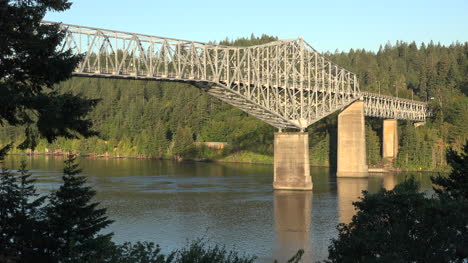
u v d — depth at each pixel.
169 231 61.03
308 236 59.78
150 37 83.75
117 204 79.94
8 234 29.38
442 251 22.12
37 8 22.73
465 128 156.00
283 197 91.38
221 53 98.94
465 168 36.53
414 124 181.25
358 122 135.50
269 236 59.69
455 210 22.84
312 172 147.25
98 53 76.50
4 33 21.91
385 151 164.25
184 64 88.31
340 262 27.70
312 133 181.50
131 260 20.58
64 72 23.73
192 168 150.62
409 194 27.61
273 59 109.00
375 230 26.20
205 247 52.78
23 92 23.16
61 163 154.50
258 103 102.12
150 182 110.25
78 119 23.95
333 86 137.38
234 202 84.31
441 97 182.12
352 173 133.62
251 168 153.00
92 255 23.31
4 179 32.91
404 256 22.44
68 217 33.38
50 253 29.98
